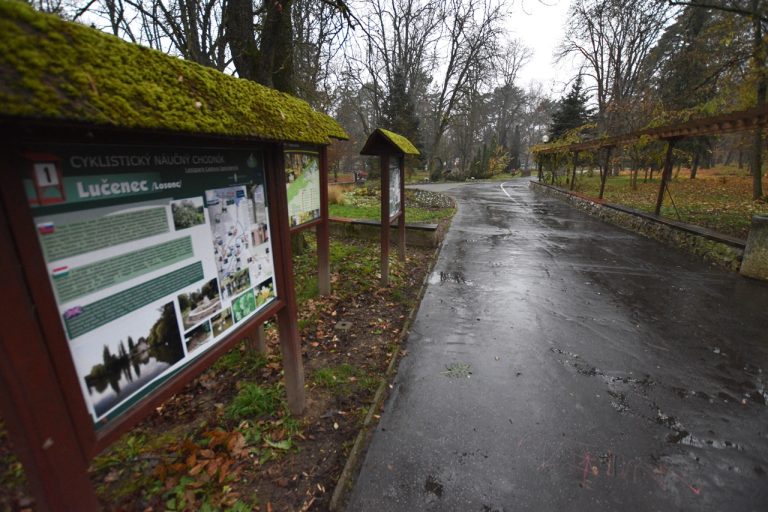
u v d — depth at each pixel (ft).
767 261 18.53
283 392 9.84
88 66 3.39
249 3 17.39
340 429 8.66
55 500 3.73
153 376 4.91
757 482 7.36
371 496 6.98
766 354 12.03
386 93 101.91
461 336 13.28
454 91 98.32
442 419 9.07
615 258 23.52
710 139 68.80
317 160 15.05
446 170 131.03
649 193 54.95
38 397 3.47
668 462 7.83
